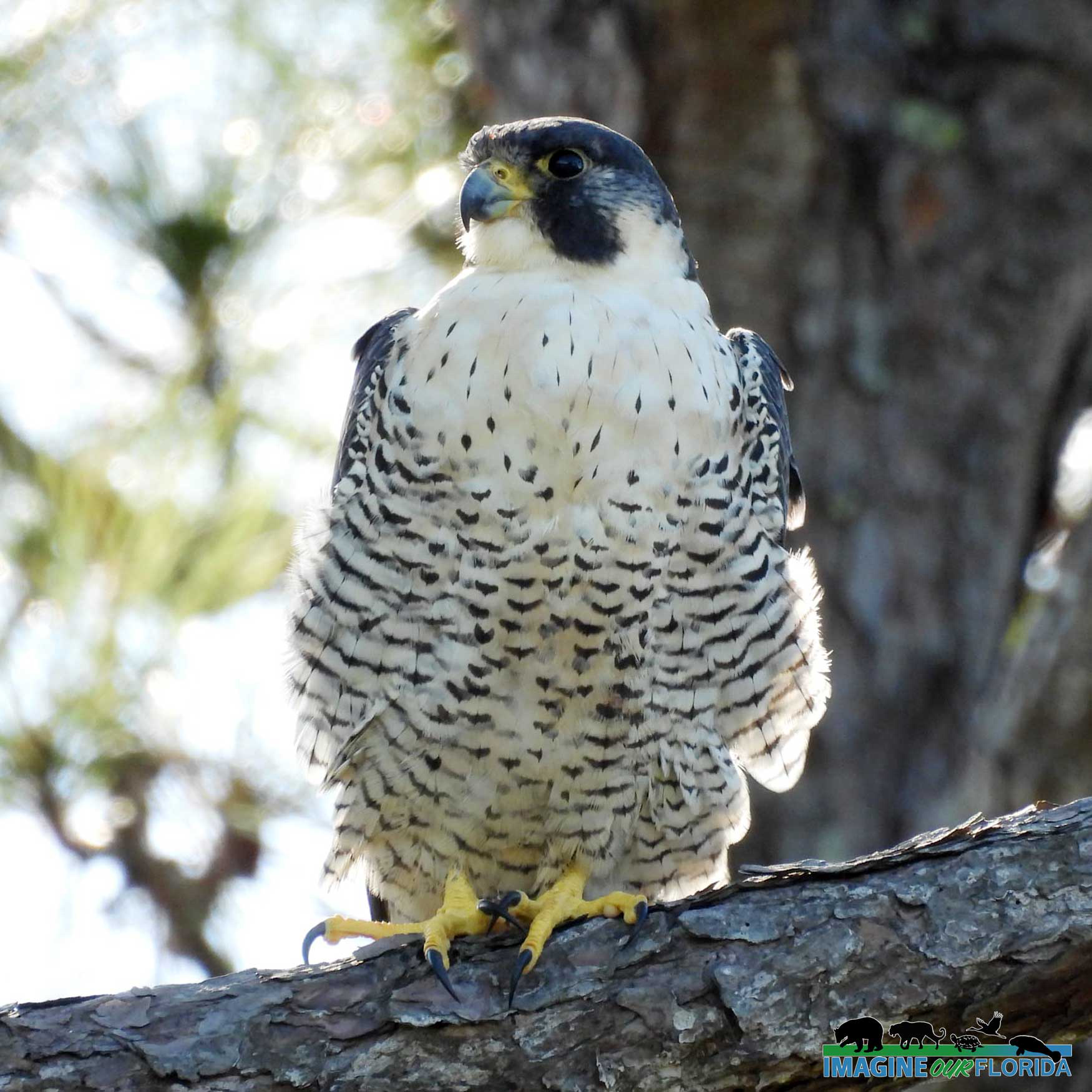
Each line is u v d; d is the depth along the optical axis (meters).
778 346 11.59
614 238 8.68
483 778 8.59
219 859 10.59
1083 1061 10.12
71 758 9.92
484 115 12.33
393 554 8.32
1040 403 11.89
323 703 8.67
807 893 7.21
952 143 11.65
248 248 11.82
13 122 11.86
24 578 10.00
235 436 10.92
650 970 7.19
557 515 8.10
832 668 11.23
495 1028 7.13
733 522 8.38
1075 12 11.73
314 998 7.16
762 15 11.27
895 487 11.52
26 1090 6.86
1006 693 10.30
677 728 8.62
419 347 8.35
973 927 6.99
